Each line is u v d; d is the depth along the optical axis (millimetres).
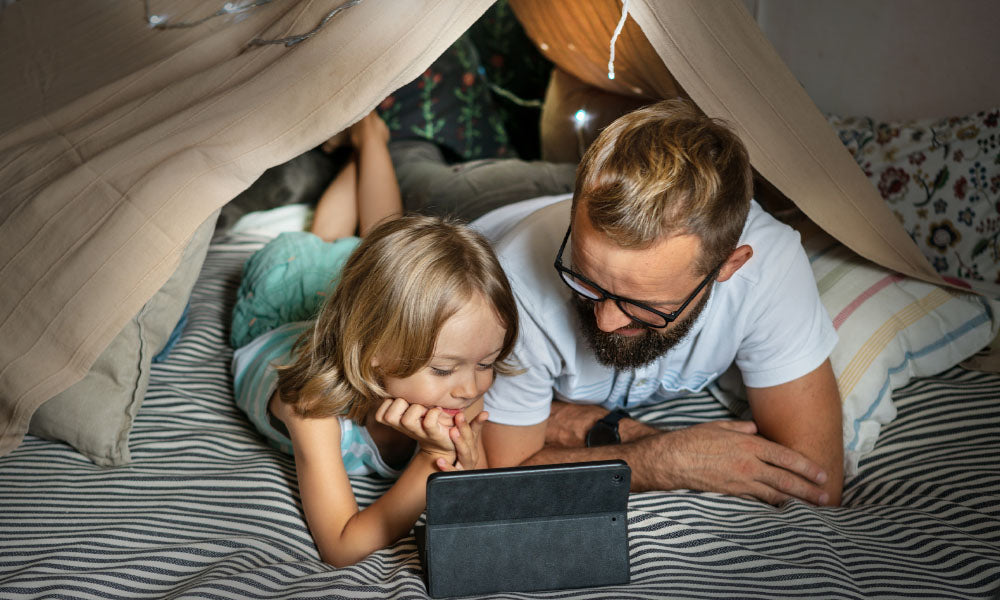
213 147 1263
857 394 1485
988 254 1915
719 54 1331
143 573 1043
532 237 1312
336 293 1216
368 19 1270
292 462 1433
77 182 1262
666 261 1009
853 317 1558
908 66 2207
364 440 1335
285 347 1511
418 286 1107
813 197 1480
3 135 1452
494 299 1142
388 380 1171
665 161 994
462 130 2918
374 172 2250
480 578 974
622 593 973
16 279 1242
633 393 1482
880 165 2115
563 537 988
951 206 1982
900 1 2188
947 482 1334
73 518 1213
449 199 2322
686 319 1137
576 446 1451
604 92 2527
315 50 1289
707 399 1649
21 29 1911
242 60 1393
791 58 2568
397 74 1271
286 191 2463
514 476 948
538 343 1280
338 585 984
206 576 1011
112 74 1678
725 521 1190
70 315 1218
